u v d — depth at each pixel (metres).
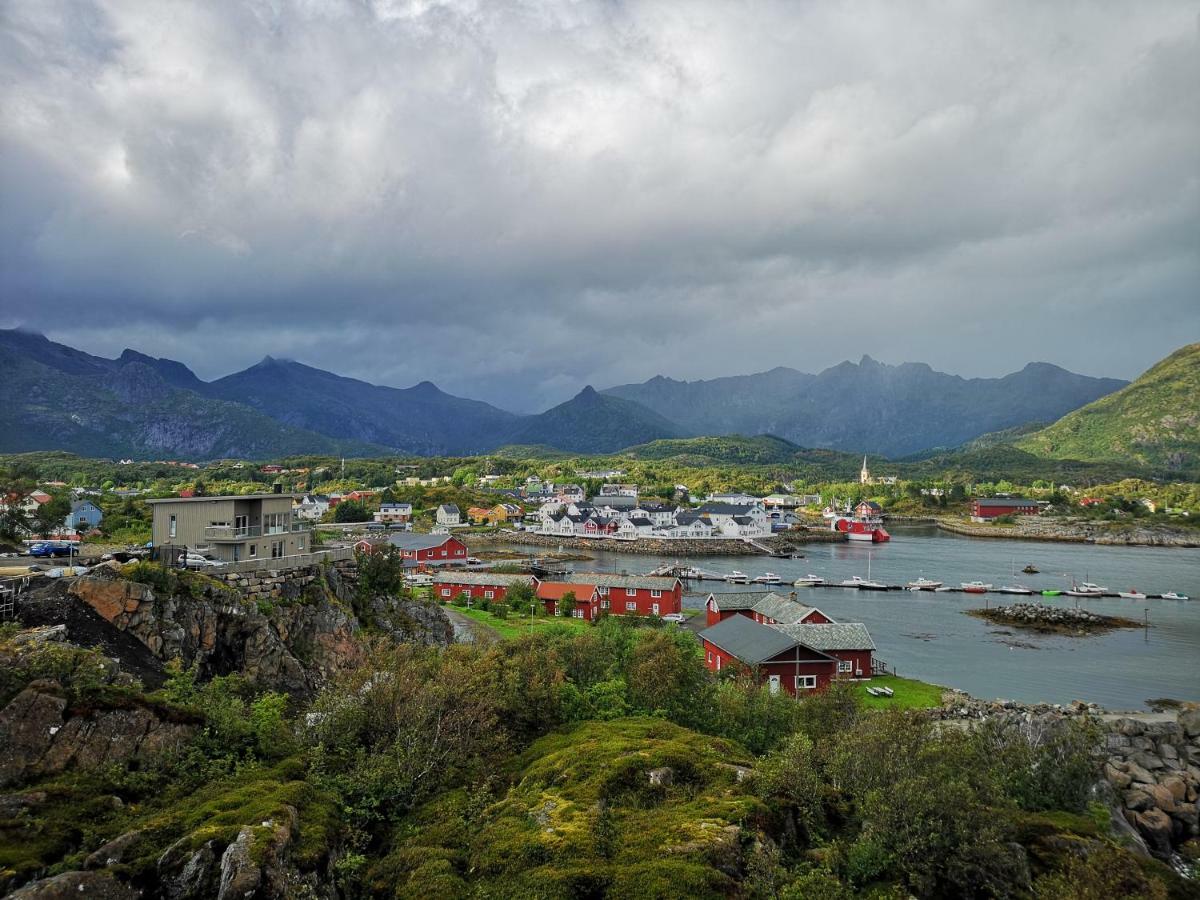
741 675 65.25
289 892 25.59
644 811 35.09
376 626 69.88
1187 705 77.44
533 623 108.00
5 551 69.69
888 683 84.94
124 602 43.09
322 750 36.53
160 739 32.72
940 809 33.41
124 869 24.98
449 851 32.25
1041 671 95.19
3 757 28.59
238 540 60.88
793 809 35.22
